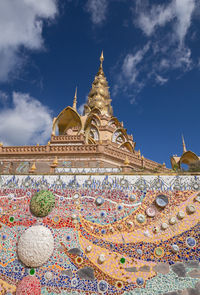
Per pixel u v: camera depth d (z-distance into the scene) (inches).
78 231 258.2
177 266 226.5
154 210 259.3
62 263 243.0
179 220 249.8
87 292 225.6
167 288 217.3
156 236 245.1
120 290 223.0
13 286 239.0
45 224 267.4
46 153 589.0
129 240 246.4
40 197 276.5
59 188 289.0
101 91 1365.7
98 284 228.1
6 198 294.2
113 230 253.6
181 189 266.1
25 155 600.7
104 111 1269.7
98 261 239.5
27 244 247.1
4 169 590.9
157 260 233.0
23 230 269.0
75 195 280.7
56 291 229.8
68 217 267.9
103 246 246.7
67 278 234.7
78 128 882.8
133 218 257.9
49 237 252.7
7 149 618.8
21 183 302.2
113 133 1001.5
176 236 242.1
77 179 291.3
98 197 275.3
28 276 240.1
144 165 700.0
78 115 844.6
